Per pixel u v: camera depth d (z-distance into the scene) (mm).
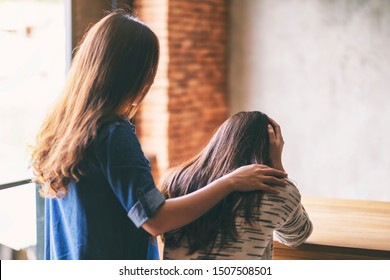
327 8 5824
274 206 1845
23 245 3969
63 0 4496
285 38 6035
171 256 1896
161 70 5457
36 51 4219
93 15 4801
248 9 6195
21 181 3957
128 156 1650
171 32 5434
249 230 1833
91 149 1673
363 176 5797
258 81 6199
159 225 1653
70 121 1713
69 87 1768
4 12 3943
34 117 4164
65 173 1673
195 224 1862
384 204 3078
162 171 5492
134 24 1777
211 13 6000
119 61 1724
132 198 1628
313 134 5984
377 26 5625
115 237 1715
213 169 1931
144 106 5594
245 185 1803
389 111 5633
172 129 5527
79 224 1708
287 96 6074
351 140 5820
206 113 6023
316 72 5922
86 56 1755
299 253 2344
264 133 1973
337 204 3068
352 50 5746
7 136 3980
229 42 6324
